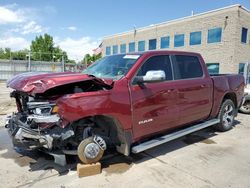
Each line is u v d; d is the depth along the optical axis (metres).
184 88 4.87
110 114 3.80
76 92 3.68
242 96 6.86
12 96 4.38
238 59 25.11
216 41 26.05
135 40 36.72
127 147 4.09
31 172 4.01
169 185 3.61
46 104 3.56
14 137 3.90
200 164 4.34
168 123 4.68
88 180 3.75
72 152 3.88
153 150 5.01
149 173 3.99
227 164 4.35
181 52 5.12
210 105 5.66
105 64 4.81
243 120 7.81
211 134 6.16
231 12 24.55
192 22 28.25
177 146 5.26
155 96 4.34
